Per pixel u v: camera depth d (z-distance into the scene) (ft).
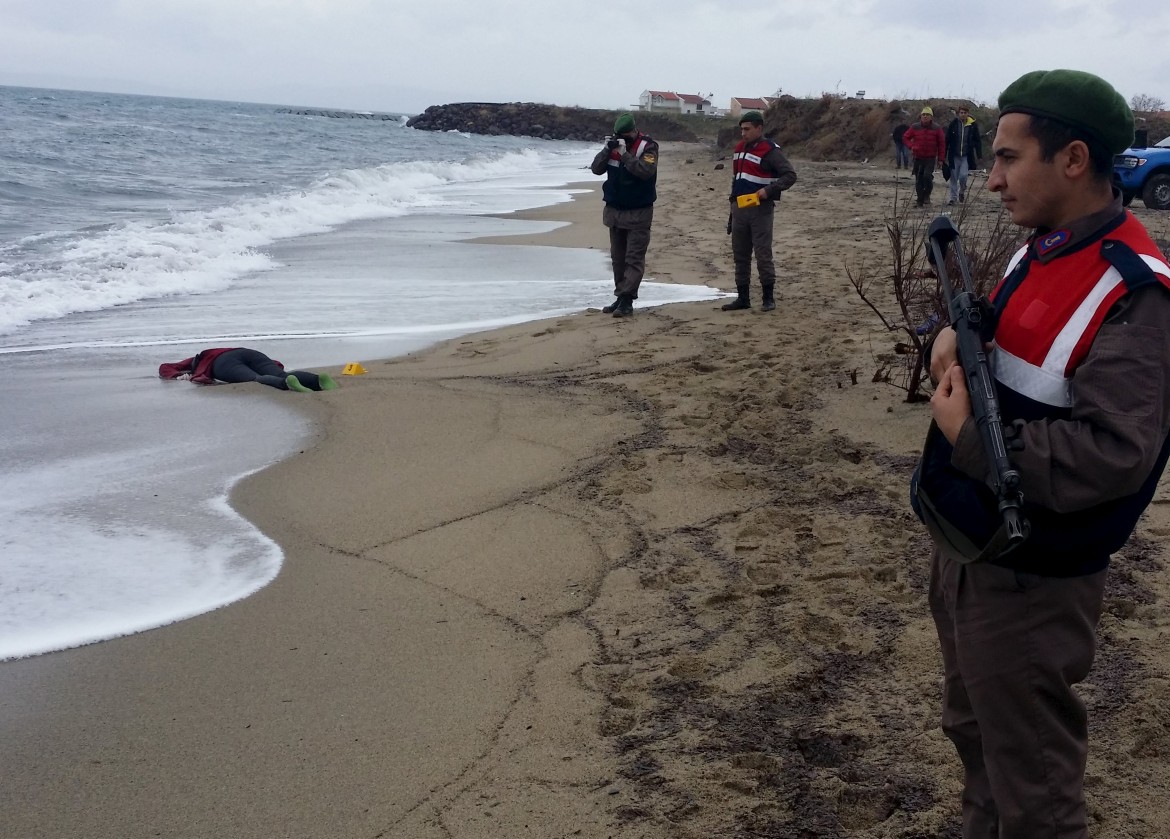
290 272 39.58
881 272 37.04
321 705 10.96
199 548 14.84
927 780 9.40
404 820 9.18
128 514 15.99
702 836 8.85
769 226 30.27
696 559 14.23
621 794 9.46
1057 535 5.92
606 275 40.60
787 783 9.50
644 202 29.99
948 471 6.50
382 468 17.94
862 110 123.75
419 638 12.35
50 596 13.34
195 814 9.23
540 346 26.86
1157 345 5.56
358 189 79.25
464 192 84.58
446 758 10.05
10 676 11.46
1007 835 6.41
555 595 13.38
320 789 9.59
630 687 11.23
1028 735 6.25
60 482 17.28
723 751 10.02
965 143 57.36
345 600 13.30
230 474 17.74
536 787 9.60
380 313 32.17
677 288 36.76
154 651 12.05
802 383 21.88
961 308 6.38
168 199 64.49
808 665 11.43
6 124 132.87
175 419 20.79
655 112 321.11
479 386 22.93
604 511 15.92
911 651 11.55
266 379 22.93
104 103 346.54
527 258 45.06
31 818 9.16
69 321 30.27
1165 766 9.39
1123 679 10.70
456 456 18.43
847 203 62.44
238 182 79.82
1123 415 5.49
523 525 15.47
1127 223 6.00
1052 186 6.07
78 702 10.99
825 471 17.02
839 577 13.42
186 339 28.14
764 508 15.72
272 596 13.41
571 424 20.01
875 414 19.56
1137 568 13.06
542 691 11.20
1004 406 6.13
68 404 21.74
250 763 9.96
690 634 12.28
